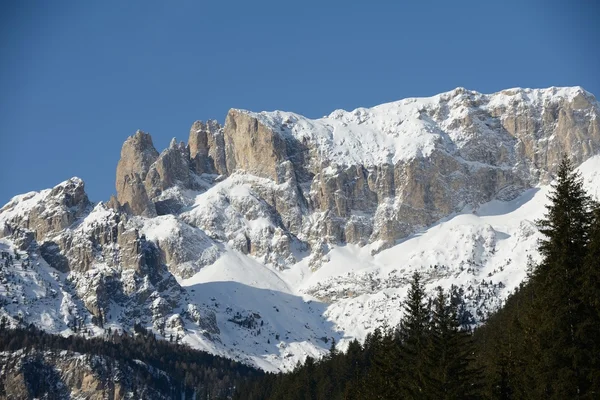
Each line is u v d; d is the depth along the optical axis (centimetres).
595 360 13912
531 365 14838
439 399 16575
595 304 14025
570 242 14700
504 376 16262
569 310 14300
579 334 14088
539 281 15138
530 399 14625
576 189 15138
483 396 16538
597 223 14550
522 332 16625
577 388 13975
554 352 14238
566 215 14938
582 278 14250
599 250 14225
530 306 15325
